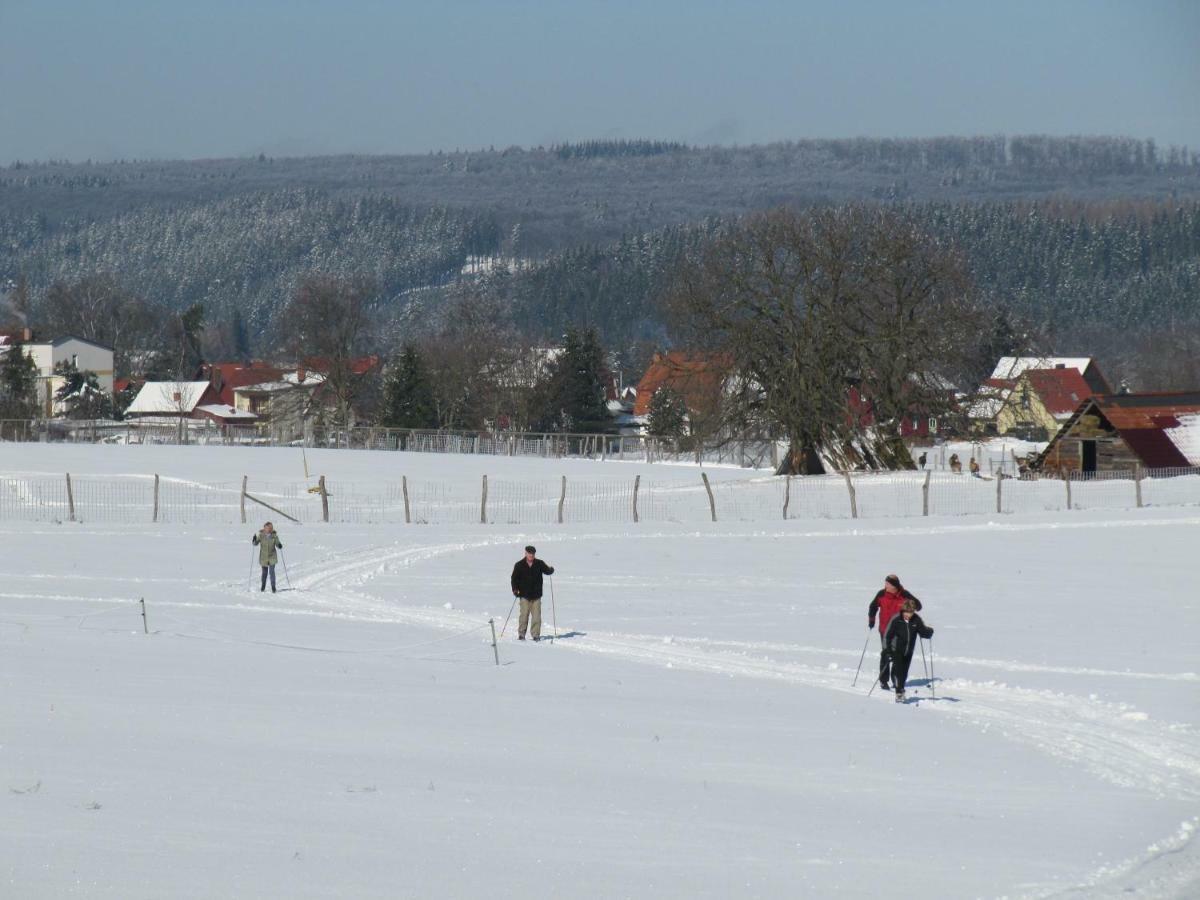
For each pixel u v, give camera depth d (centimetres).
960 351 18812
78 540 11344
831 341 18812
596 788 3625
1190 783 3878
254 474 18612
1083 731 4612
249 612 7500
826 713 4850
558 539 11838
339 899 2655
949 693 5328
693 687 5334
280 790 3453
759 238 19125
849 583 9094
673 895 2755
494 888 2758
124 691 4741
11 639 6047
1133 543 11656
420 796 3462
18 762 3619
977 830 3328
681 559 10450
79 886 2664
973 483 17275
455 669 5634
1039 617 7600
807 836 3225
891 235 19038
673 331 19562
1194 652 6397
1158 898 2823
